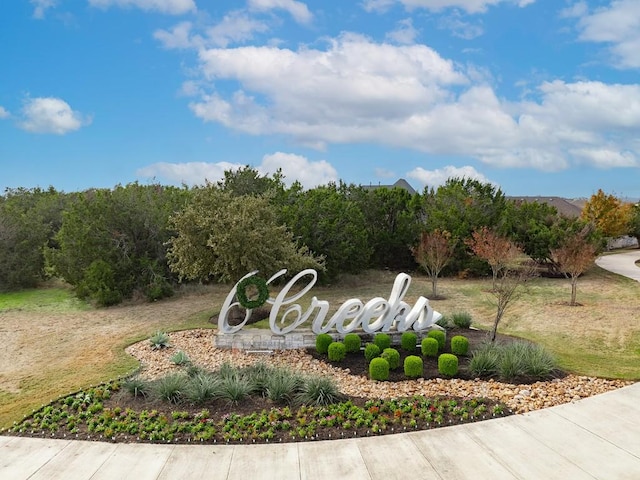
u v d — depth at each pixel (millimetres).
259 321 14914
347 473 6070
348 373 10125
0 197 33031
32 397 8703
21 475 6043
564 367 10094
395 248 26078
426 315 12477
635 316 15938
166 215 19438
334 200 22359
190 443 6840
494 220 25953
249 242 13805
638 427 7266
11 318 15852
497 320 12398
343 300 18688
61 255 18875
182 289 19984
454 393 8781
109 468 6191
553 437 6977
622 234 44406
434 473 6047
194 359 11031
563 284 22906
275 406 8078
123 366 10484
